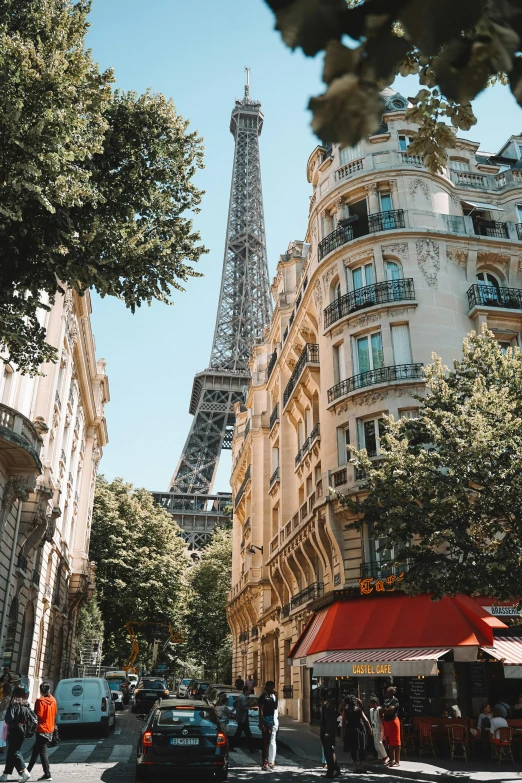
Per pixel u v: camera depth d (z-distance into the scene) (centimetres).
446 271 3102
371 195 3284
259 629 5078
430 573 1950
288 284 4791
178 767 1433
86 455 5978
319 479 3334
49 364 3534
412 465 2077
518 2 195
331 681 2997
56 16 1512
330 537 2938
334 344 3191
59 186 1405
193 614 7806
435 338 2952
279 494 4419
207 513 12462
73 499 5128
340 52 194
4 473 2492
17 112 1325
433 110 729
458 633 2261
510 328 3081
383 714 1867
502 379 2173
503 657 2153
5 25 1458
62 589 4781
